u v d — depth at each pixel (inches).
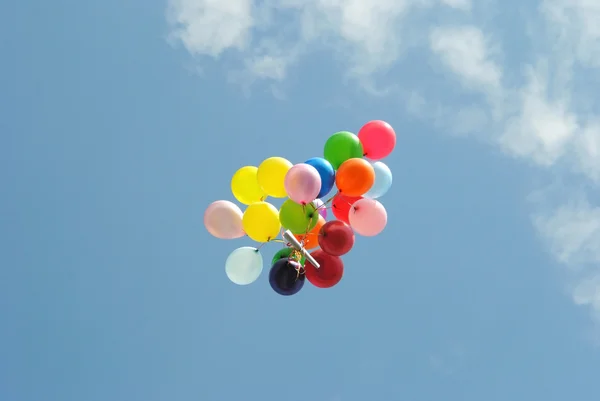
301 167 225.8
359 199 241.4
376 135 248.1
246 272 242.7
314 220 233.5
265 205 236.7
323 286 240.7
